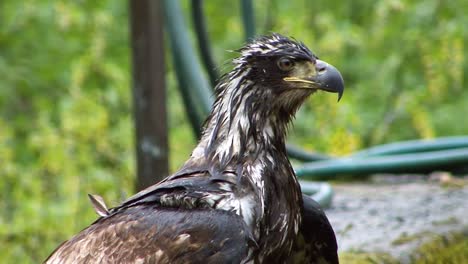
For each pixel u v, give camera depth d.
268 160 8.52
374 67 20.11
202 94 13.01
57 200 14.63
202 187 8.30
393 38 20.14
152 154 12.82
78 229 14.01
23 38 18.77
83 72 16.17
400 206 12.03
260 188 8.34
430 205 12.08
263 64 8.60
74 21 17.45
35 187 14.50
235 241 8.11
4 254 13.56
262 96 8.60
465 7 20.22
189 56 13.09
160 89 12.82
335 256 9.03
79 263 8.26
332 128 16.53
